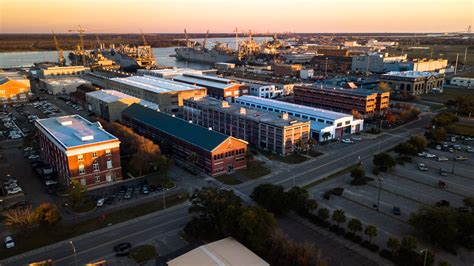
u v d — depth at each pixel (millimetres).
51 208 76125
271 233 66562
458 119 163875
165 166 103250
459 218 72688
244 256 61344
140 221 81688
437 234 69375
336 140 143000
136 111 155500
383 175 107500
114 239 74562
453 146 132875
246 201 90188
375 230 70000
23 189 98812
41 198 93312
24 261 67562
